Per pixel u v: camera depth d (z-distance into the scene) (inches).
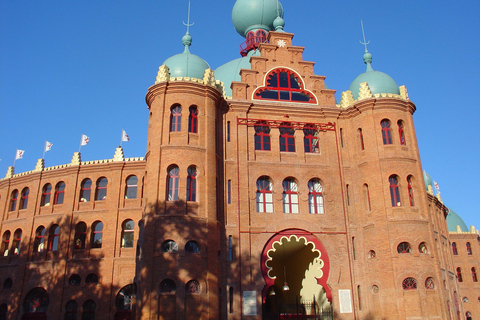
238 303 1251.2
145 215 1240.2
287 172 1433.3
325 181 1444.4
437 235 1776.6
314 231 1379.2
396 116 1454.2
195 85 1357.0
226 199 1348.4
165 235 1193.4
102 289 1486.2
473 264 2495.1
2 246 1681.8
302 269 1561.3
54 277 1520.7
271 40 1614.2
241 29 2090.3
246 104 1466.5
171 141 1301.7
